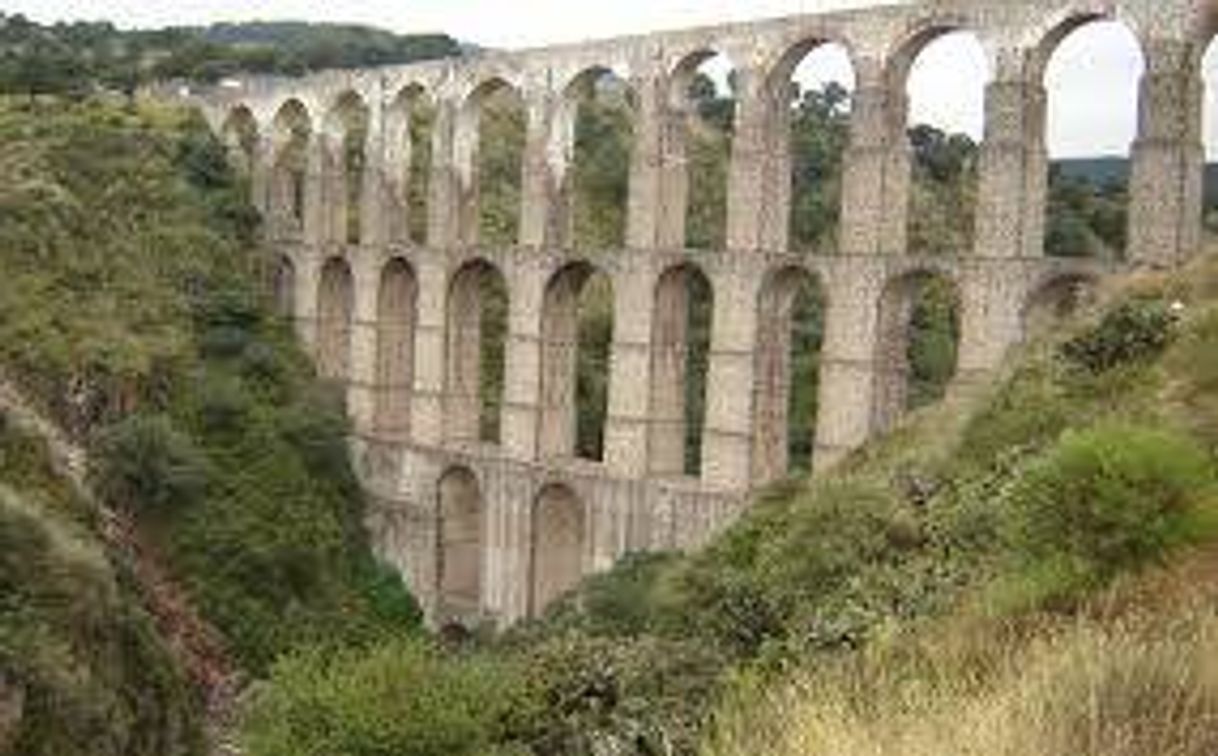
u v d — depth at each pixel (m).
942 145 129.50
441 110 86.56
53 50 145.50
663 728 27.48
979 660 19.50
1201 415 38.59
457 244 85.06
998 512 34.97
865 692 16.38
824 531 42.28
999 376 52.97
